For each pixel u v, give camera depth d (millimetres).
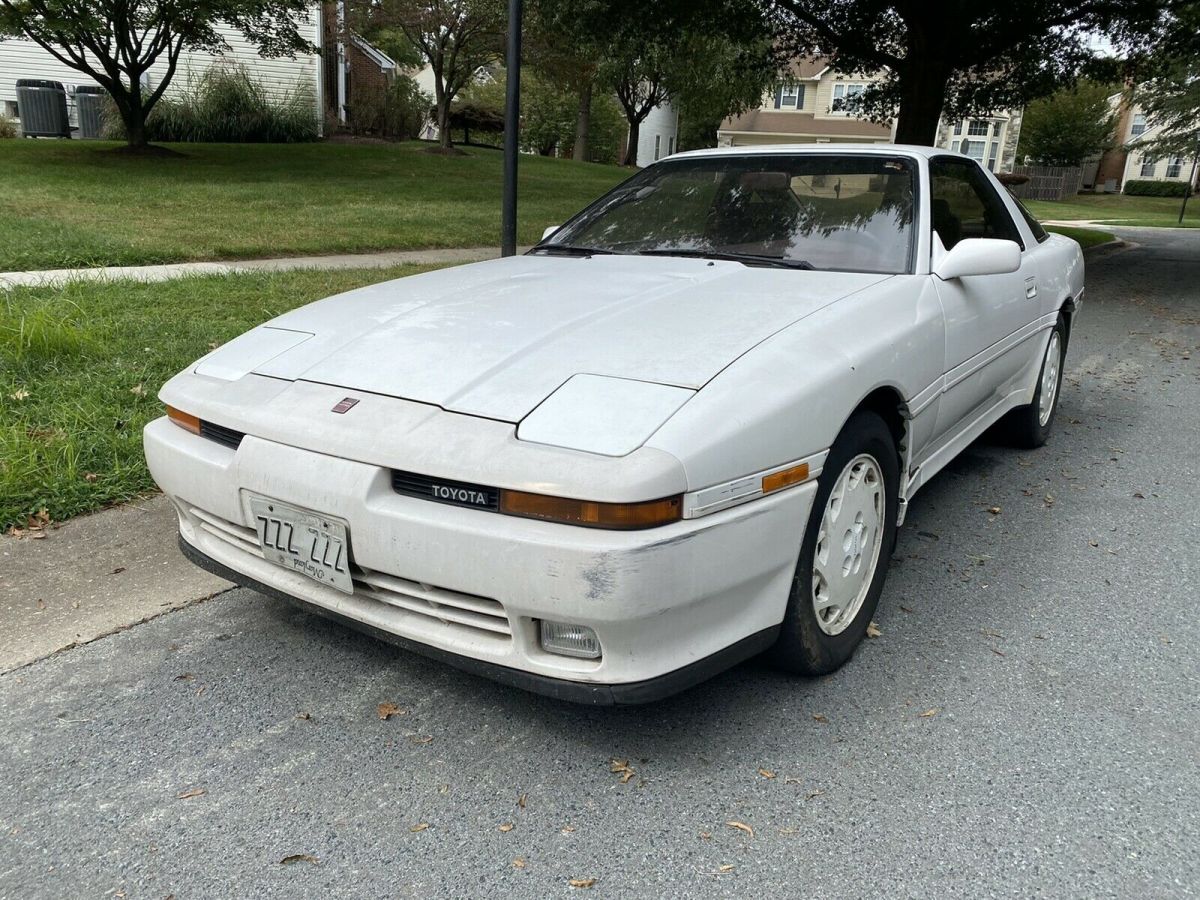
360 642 2857
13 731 2375
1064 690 2645
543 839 2035
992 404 4074
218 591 3141
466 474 2047
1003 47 14672
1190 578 3398
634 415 2092
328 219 11844
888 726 2457
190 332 5809
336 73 25828
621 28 15344
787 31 16188
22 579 3135
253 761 2287
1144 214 38156
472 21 22703
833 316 2627
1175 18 15070
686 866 1961
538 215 13961
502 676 2158
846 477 2580
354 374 2449
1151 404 5988
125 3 16469
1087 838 2053
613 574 1940
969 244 3150
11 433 4027
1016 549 3637
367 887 1894
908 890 1899
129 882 1898
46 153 16750
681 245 3471
